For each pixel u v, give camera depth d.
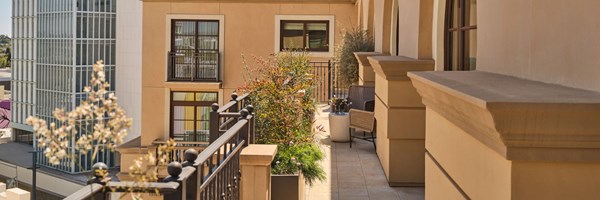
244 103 7.16
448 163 4.20
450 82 3.46
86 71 34.91
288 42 19.48
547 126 2.54
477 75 4.04
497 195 2.96
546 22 3.24
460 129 3.81
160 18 19.42
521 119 2.52
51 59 36.12
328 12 19.33
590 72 2.73
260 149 5.48
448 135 4.20
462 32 6.44
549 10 3.20
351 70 14.30
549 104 2.42
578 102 2.41
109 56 33.84
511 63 3.86
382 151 8.35
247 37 19.52
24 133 41.12
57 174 32.91
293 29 19.45
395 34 10.62
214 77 19.47
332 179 7.70
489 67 4.39
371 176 7.88
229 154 4.57
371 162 8.73
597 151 2.61
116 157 27.19
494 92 2.80
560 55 3.06
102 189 2.50
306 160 6.75
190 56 19.50
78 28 34.44
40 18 37.03
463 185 3.73
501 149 2.79
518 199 2.74
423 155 7.45
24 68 40.12
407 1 8.34
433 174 4.81
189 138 19.56
